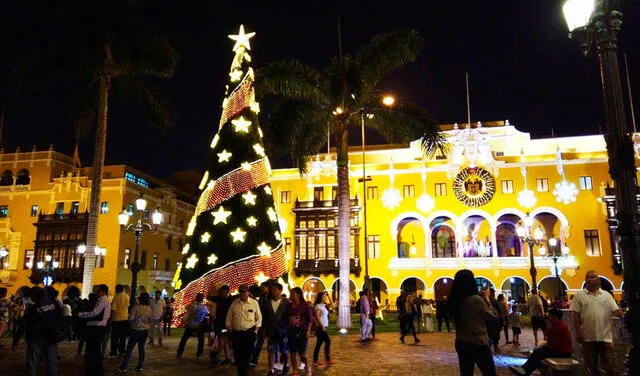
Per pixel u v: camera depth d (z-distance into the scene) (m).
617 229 8.05
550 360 8.72
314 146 27.47
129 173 55.50
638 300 7.54
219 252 22.05
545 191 47.31
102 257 50.34
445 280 49.69
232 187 22.95
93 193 24.70
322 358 14.80
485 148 49.03
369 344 19.03
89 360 11.03
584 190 46.66
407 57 25.66
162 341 20.27
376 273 48.62
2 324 17.34
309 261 49.41
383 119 26.52
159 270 56.75
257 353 13.04
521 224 48.25
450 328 28.89
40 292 10.38
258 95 25.77
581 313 8.80
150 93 28.66
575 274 45.34
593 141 48.62
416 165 49.94
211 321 15.34
